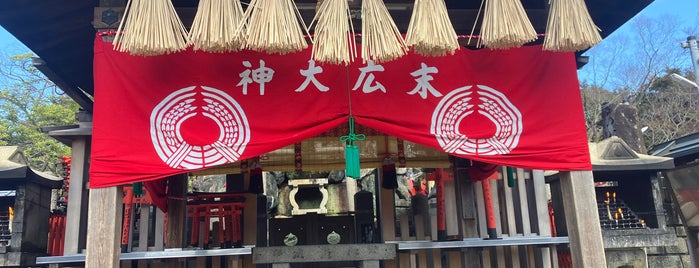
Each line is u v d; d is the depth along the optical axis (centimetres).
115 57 385
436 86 402
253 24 322
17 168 716
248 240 621
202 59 393
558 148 399
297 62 401
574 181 398
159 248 570
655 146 1204
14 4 397
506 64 412
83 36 466
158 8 333
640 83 2355
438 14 335
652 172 889
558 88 411
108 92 379
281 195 888
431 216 603
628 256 856
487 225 582
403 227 593
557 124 404
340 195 899
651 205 886
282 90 393
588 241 386
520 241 558
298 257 486
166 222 591
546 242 561
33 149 1766
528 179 646
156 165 369
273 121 385
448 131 393
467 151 390
